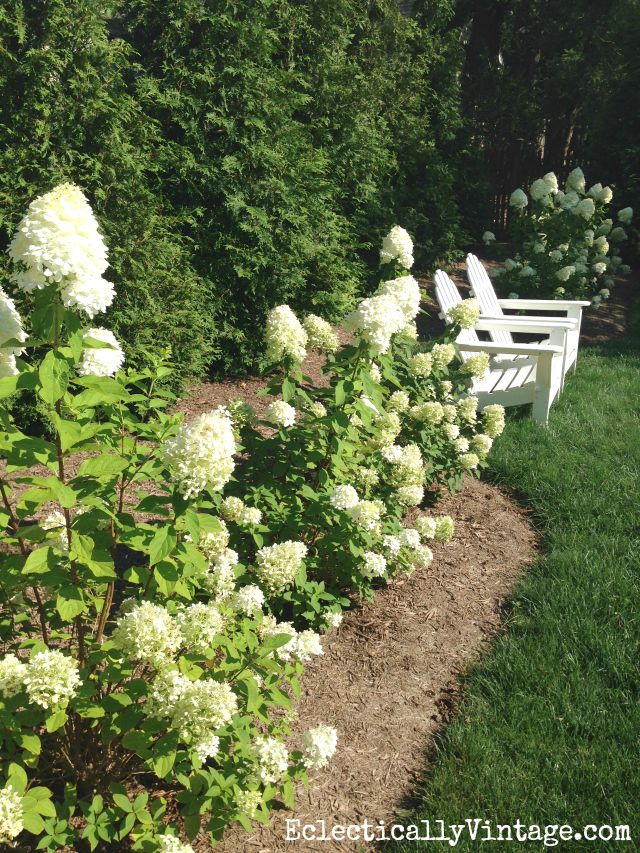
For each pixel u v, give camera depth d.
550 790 2.57
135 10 6.36
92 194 5.18
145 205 5.46
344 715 2.97
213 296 6.31
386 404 4.34
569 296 9.85
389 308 3.21
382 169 9.41
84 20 5.01
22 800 1.85
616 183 12.41
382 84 9.57
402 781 2.69
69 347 1.89
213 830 2.16
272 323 3.41
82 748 2.41
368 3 9.68
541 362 5.80
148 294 5.40
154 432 2.52
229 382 6.62
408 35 9.85
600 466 5.12
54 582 2.00
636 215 11.88
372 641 3.43
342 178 8.71
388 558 3.55
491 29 14.20
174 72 6.18
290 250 6.77
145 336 5.40
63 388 1.82
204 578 2.58
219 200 6.51
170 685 2.05
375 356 3.45
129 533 2.12
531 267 9.97
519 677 3.14
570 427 5.89
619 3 13.21
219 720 2.01
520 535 4.46
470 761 2.72
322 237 7.43
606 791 2.57
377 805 2.58
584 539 4.27
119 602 3.34
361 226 9.10
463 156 12.16
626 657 3.24
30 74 4.81
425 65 10.45
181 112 6.18
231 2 6.25
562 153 14.45
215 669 2.37
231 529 3.32
